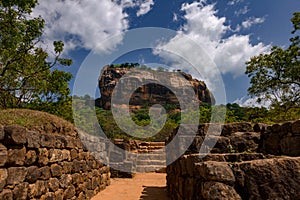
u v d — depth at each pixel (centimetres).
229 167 278
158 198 731
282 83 1677
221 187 266
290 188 260
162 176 1271
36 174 418
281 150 514
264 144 566
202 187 286
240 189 268
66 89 1190
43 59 1183
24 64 1120
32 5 959
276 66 1720
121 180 1121
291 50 1642
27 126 491
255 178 269
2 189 332
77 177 631
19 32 981
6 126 358
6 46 961
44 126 539
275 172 268
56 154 502
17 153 366
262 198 260
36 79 1113
